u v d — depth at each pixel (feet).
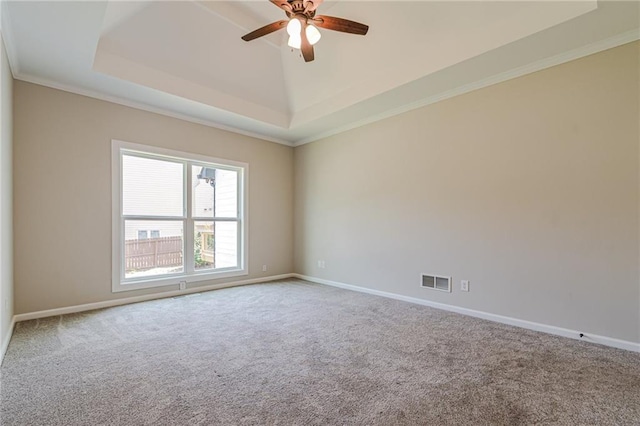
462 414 5.32
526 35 8.01
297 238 18.44
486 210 10.58
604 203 8.34
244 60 12.28
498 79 10.22
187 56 11.27
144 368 6.96
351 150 15.25
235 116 13.99
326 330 9.45
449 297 11.53
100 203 11.73
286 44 12.34
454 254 11.40
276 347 8.17
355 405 5.57
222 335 9.02
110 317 10.63
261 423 5.07
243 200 16.46
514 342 8.47
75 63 9.47
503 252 10.17
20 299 10.07
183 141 13.99
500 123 10.24
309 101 14.33
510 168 10.02
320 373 6.75
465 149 11.11
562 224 9.02
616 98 8.17
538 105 9.45
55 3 6.84
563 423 5.10
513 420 5.17
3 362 7.20
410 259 12.78
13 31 7.84
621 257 8.11
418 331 9.35
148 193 13.38
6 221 8.38
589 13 7.14
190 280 14.42
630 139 7.98
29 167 10.27
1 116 7.53
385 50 10.71
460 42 9.31
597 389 6.11
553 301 9.16
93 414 5.27
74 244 11.15
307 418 5.20
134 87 11.06
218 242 15.75
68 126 11.05
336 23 8.11
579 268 8.73
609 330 8.25
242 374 6.70
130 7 9.02
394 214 13.39
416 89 11.24
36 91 10.42
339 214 15.89
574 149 8.82
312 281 17.26
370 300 13.07
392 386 6.22
